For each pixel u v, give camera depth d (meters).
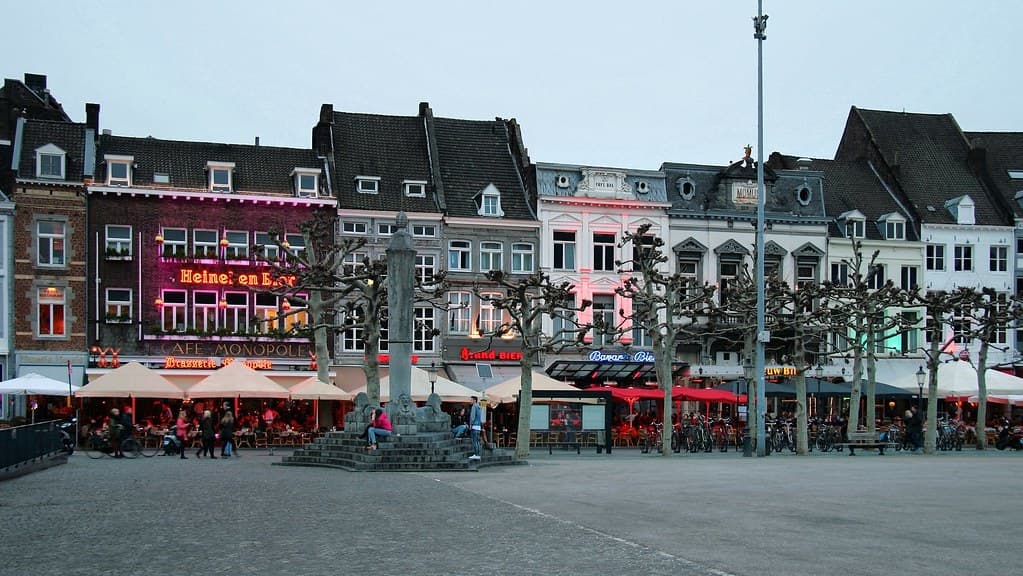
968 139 78.19
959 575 12.91
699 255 66.44
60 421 43.19
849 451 49.91
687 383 64.00
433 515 19.20
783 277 67.94
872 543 15.63
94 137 57.22
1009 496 23.08
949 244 71.38
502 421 58.00
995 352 71.19
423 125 66.56
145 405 53.38
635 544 15.46
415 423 33.41
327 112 64.00
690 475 29.50
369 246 60.41
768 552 14.70
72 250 55.25
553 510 20.03
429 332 61.47
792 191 69.06
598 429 46.06
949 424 56.31
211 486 25.30
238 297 58.16
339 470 31.77
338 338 59.47
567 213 64.12
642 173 65.94
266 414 49.09
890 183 73.88
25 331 54.44
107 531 17.14
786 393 52.69
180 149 59.47
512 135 67.94
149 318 56.41
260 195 58.25
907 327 56.53
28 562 14.22
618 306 64.81
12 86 67.75
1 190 54.84
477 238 62.62
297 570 13.38
